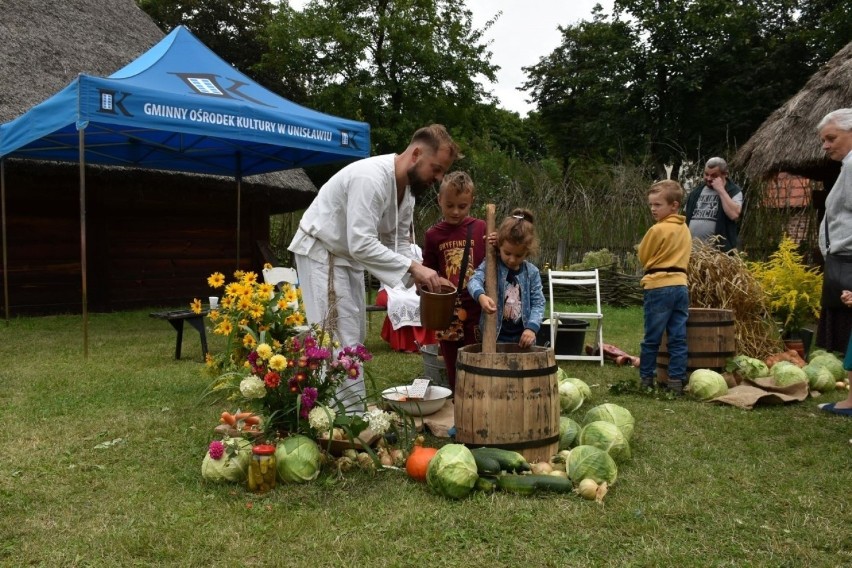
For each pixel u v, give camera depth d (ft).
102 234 36.11
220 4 93.20
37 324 29.96
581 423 13.88
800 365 19.39
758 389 16.01
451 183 13.66
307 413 10.59
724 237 22.04
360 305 12.90
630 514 8.97
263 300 13.67
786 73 88.12
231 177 38.86
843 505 9.36
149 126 20.99
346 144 27.07
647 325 16.87
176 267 40.24
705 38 88.17
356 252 11.52
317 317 12.30
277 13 74.23
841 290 16.46
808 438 12.60
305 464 10.03
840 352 19.19
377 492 9.78
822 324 21.11
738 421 13.93
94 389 16.43
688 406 15.31
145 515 8.95
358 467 10.67
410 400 13.23
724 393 15.83
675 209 16.79
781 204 36.78
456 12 76.69
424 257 14.43
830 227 16.53
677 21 90.48
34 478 10.27
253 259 44.32
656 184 16.89
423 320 11.64
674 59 88.33
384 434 11.89
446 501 9.45
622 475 10.59
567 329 21.67
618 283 38.34
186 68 25.13
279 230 53.26
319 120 25.90
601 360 21.06
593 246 43.01
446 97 76.43
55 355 21.58
